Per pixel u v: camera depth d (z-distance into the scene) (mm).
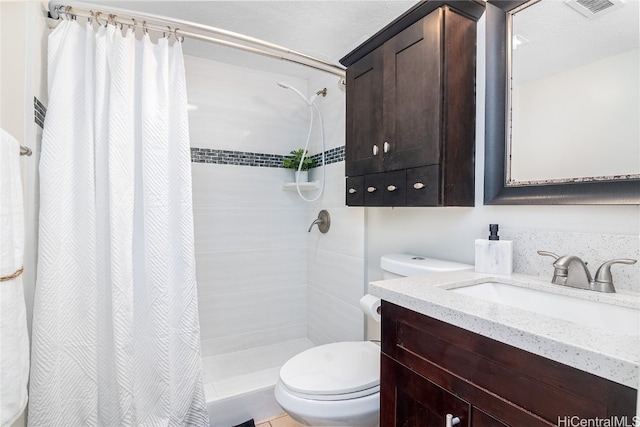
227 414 1593
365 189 1438
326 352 1340
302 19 1567
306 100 2045
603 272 823
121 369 1252
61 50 1226
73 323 1227
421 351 795
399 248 1561
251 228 2229
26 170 1176
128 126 1300
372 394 1098
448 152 1113
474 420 668
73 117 1250
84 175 1256
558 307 871
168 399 1351
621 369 459
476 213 1202
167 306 1368
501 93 1116
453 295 811
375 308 1268
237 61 2082
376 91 1372
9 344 860
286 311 2357
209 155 2080
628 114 831
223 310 2152
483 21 1176
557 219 970
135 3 1435
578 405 516
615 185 838
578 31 939
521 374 591
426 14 1145
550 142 993
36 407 1143
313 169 2322
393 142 1279
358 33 1695
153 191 1347
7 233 855
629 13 841
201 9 1491
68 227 1227
